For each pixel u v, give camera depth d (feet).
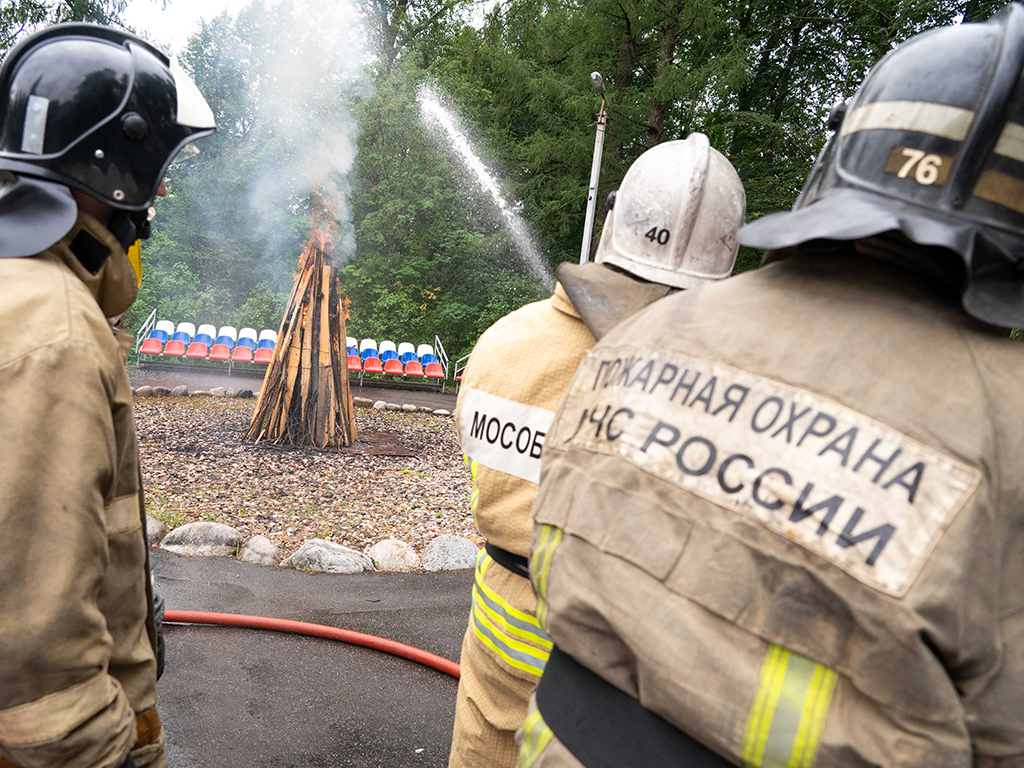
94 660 3.43
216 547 16.60
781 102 74.23
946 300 2.64
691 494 2.55
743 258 56.80
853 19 69.10
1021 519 2.26
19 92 4.05
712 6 58.44
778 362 2.57
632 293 4.99
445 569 17.08
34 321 3.41
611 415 2.98
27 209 3.84
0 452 3.17
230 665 11.03
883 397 2.35
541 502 3.22
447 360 69.77
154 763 4.54
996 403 2.32
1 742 3.29
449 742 9.65
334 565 16.25
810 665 2.27
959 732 2.15
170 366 56.29
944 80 2.66
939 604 2.08
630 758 2.70
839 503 2.26
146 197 4.43
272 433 30.55
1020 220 2.60
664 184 5.08
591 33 65.26
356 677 11.12
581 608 2.77
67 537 3.30
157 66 4.55
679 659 2.41
